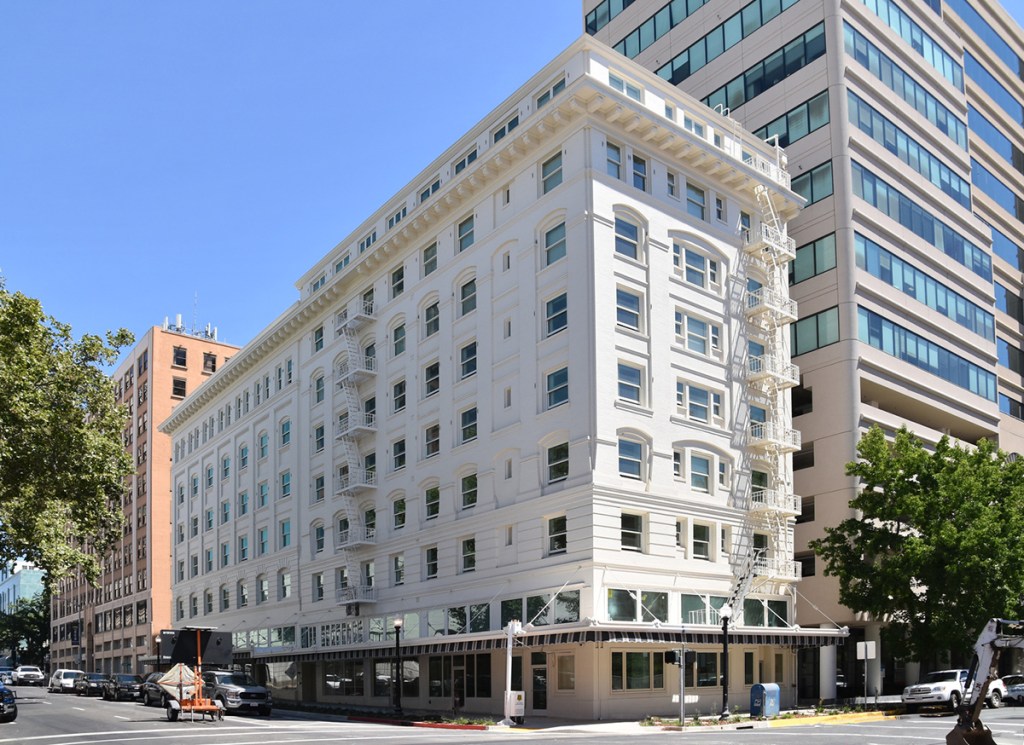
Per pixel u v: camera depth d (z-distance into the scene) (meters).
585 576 35.03
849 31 51.34
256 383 67.38
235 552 67.44
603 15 66.88
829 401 47.97
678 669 37.16
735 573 40.19
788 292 48.38
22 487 34.22
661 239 40.38
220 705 35.47
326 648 49.84
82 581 120.12
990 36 68.88
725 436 41.31
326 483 55.72
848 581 40.12
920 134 56.38
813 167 50.53
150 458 96.62
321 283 60.78
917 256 54.25
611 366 37.12
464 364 44.66
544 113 39.41
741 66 55.50
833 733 25.89
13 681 85.75
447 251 46.69
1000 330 65.25
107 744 24.08
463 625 41.62
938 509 38.09
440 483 44.66
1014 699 38.19
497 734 28.61
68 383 35.31
